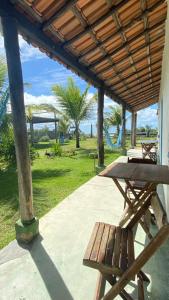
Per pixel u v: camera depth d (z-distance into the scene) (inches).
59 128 763.4
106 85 228.8
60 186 204.8
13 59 87.4
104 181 211.5
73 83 568.4
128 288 72.6
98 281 69.7
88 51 135.1
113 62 163.8
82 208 142.3
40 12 90.3
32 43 105.7
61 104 576.7
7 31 84.5
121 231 72.5
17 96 90.4
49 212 136.3
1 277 79.4
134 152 456.8
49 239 103.8
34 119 724.0
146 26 125.6
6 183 218.7
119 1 95.0
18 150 94.6
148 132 986.1
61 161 364.5
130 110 466.0
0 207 154.1
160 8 112.0
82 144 684.7
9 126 277.9
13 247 97.5
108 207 143.6
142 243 98.4
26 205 99.7
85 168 297.4
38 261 87.8
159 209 59.7
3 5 81.4
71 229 113.5
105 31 116.9
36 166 321.1
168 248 94.2
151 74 232.5
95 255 58.7
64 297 70.3
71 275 80.0
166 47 144.4
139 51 157.9
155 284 74.4
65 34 111.9
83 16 98.6
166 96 159.2
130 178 67.1
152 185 75.7
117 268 54.6
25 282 76.9
